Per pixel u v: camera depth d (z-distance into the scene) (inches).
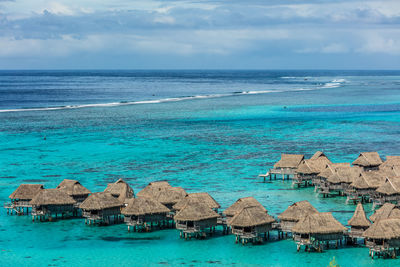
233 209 2142.0
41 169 3282.5
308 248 1941.4
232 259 1854.1
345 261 1831.9
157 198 2308.1
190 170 3284.9
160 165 3425.2
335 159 3580.2
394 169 2706.7
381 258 1862.7
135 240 2058.3
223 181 2999.5
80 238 2070.6
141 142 4269.2
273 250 1948.8
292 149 3986.2
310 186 2930.6
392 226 1889.8
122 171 3240.7
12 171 3218.5
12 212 2438.5
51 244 1998.0
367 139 4446.4
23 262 1809.8
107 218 2252.7
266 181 3029.0
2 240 2033.7
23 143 4146.2
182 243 2026.3
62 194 2340.1
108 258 1856.5
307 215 1977.1
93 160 3567.9
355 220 1988.2
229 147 4077.3
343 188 2672.2
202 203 2138.3
